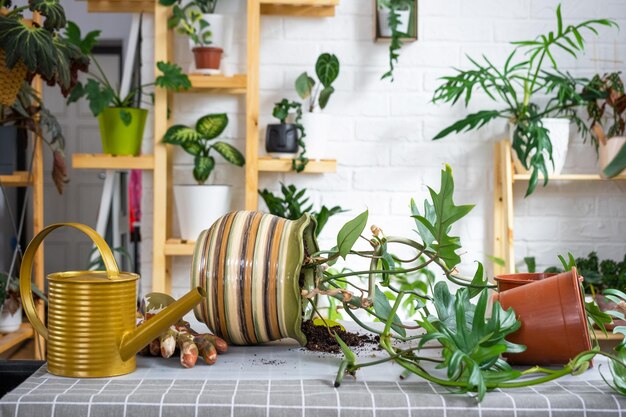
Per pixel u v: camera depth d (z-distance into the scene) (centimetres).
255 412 89
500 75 269
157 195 277
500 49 293
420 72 292
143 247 289
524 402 91
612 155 269
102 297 102
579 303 103
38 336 261
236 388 95
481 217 294
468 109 292
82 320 101
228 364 110
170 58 285
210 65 273
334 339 124
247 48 274
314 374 104
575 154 295
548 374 103
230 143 291
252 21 274
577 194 297
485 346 98
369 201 292
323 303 260
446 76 291
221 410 89
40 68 201
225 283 118
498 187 289
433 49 292
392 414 89
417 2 286
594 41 294
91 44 271
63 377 102
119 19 475
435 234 111
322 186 292
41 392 93
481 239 295
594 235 297
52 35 221
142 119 277
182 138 269
